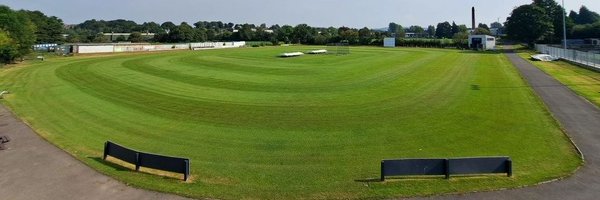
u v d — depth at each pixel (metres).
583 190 14.30
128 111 28.83
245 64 56.50
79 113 28.41
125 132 23.53
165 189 14.90
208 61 60.72
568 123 23.31
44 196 14.47
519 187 14.57
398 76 44.47
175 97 33.44
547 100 29.91
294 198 14.17
